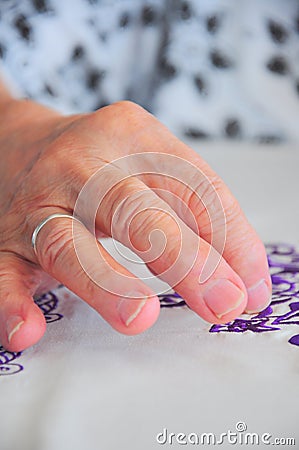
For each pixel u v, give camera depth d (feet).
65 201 1.01
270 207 1.49
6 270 0.99
